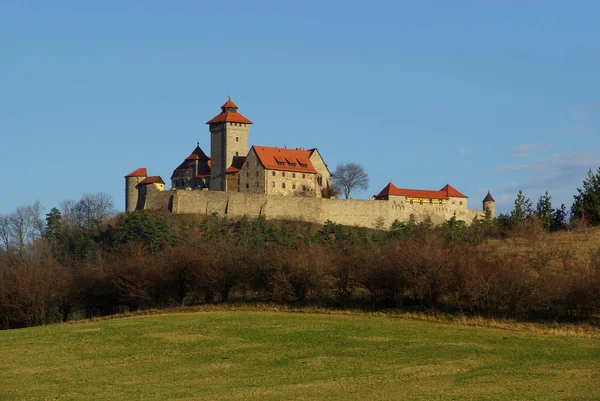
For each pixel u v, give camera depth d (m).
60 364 75.06
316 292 106.12
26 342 86.12
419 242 111.00
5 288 112.44
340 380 64.38
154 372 70.50
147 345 82.31
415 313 92.81
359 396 58.19
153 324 93.56
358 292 106.94
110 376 69.38
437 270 93.31
